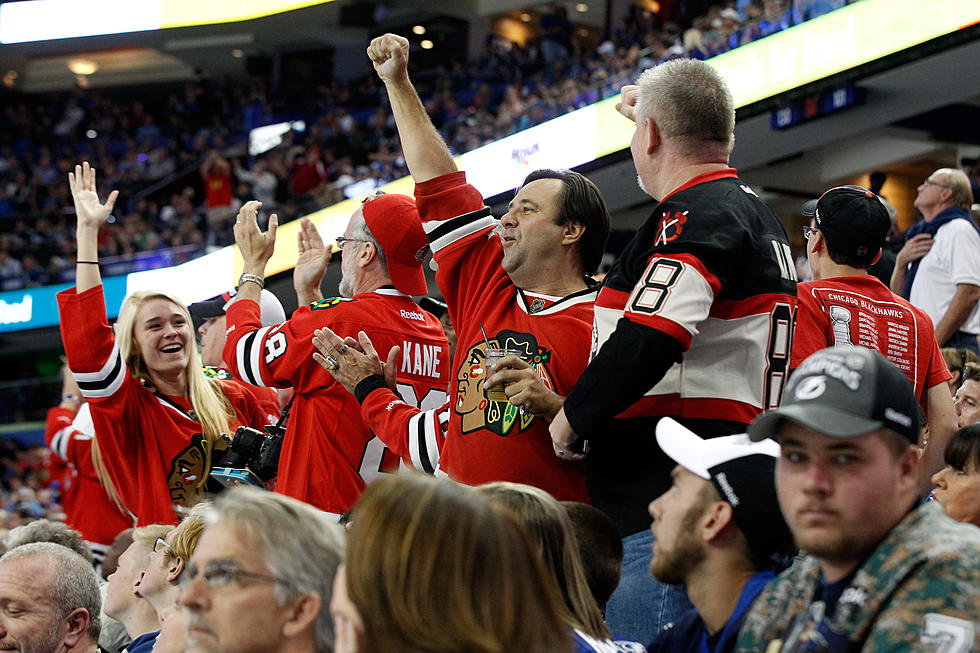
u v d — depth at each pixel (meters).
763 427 2.42
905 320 4.66
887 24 13.10
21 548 4.62
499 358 3.92
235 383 6.46
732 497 2.82
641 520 3.63
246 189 27.09
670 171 3.79
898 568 2.26
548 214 4.20
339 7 31.55
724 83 3.79
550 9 28.33
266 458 5.21
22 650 4.45
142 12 32.88
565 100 17.23
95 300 5.74
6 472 22.84
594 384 3.39
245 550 2.62
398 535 2.00
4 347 29.69
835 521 2.33
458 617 1.95
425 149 4.58
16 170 33.38
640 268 3.62
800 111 14.66
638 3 28.64
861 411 2.33
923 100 14.16
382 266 5.17
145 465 5.95
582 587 3.05
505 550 2.03
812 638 2.34
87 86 37.12
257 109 32.78
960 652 2.12
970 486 3.79
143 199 30.33
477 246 4.47
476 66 29.59
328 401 5.00
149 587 4.74
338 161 26.72
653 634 3.54
